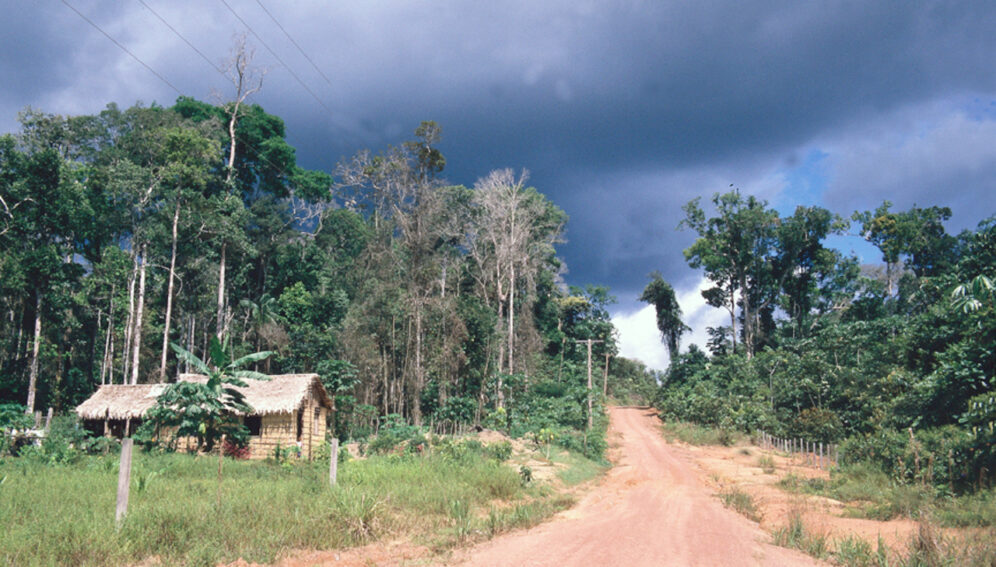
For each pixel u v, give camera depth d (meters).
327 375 33.25
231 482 13.91
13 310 37.47
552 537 10.80
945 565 8.46
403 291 42.97
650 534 11.27
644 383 88.25
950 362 20.58
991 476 15.20
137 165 42.69
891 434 20.64
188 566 7.69
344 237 61.66
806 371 41.56
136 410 24.55
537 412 40.75
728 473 25.52
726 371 61.22
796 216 69.12
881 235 64.25
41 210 37.84
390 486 14.02
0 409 19.58
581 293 90.50
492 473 16.92
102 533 8.04
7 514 9.10
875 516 14.14
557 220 70.12
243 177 56.56
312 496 11.82
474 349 45.25
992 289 17.55
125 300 42.78
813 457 28.73
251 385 24.77
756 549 10.09
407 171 43.66
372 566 8.52
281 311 46.41
